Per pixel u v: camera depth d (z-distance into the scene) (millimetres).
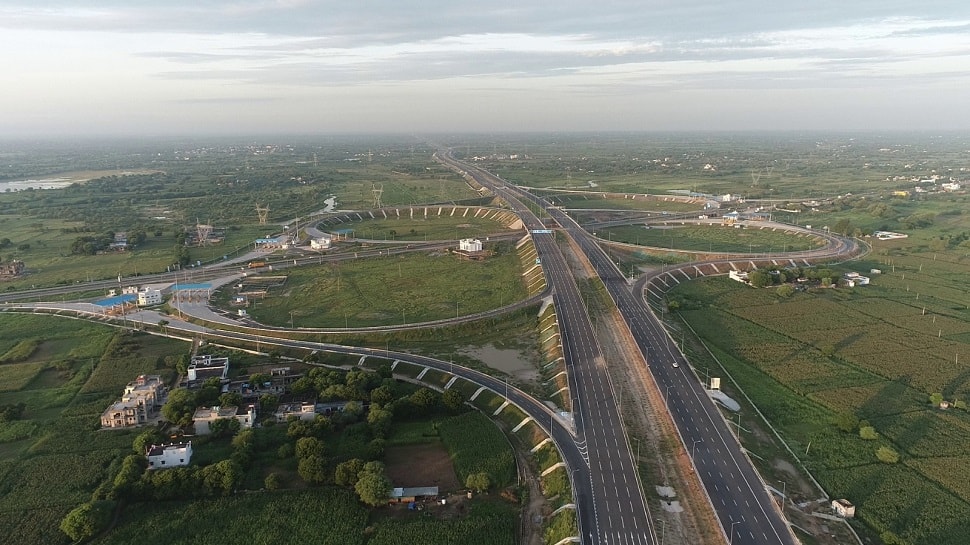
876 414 184625
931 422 179250
